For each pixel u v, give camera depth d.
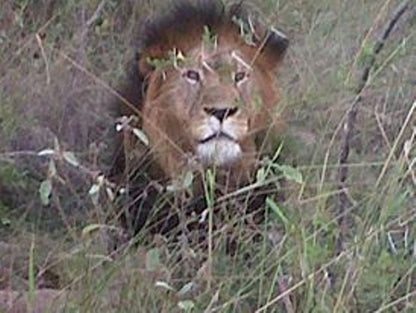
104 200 8.77
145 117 8.36
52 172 7.05
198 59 8.06
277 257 7.15
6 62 10.13
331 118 8.86
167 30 8.58
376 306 7.10
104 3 11.02
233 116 7.91
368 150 8.84
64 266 7.76
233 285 7.35
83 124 9.81
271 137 8.34
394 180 7.16
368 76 8.37
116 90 9.31
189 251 7.37
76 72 10.16
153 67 8.50
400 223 7.40
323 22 10.65
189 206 8.00
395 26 9.03
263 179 7.32
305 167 7.80
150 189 8.21
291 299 6.99
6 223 8.58
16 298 7.52
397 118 8.99
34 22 10.65
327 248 7.25
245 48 8.42
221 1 9.48
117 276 7.28
